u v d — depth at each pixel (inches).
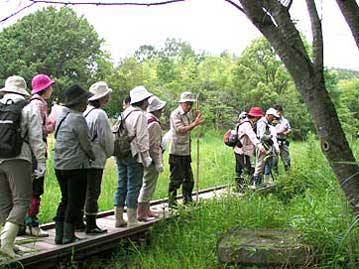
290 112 742.5
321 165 317.4
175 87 1552.7
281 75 1289.4
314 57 134.0
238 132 371.9
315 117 137.5
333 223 185.3
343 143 138.1
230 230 212.5
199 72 1642.5
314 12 133.6
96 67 1314.0
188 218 264.8
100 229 236.5
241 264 184.7
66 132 208.4
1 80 1005.8
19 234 226.7
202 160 523.8
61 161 207.8
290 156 468.1
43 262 199.2
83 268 219.8
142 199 266.1
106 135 228.4
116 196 254.1
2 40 1007.0
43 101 218.4
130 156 245.6
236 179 348.5
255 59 1334.9
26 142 188.9
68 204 211.6
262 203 273.9
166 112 952.3
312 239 182.4
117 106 898.1
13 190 188.5
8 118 184.5
